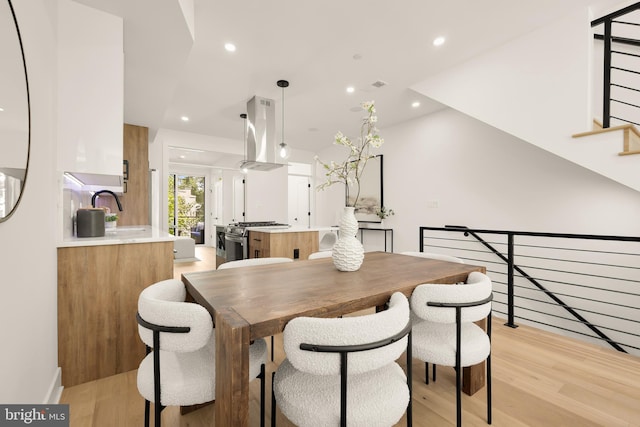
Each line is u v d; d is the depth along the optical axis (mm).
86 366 1737
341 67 3062
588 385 1699
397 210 5113
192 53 2770
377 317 854
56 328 1619
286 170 6754
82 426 1357
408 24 2404
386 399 906
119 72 1852
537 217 3541
